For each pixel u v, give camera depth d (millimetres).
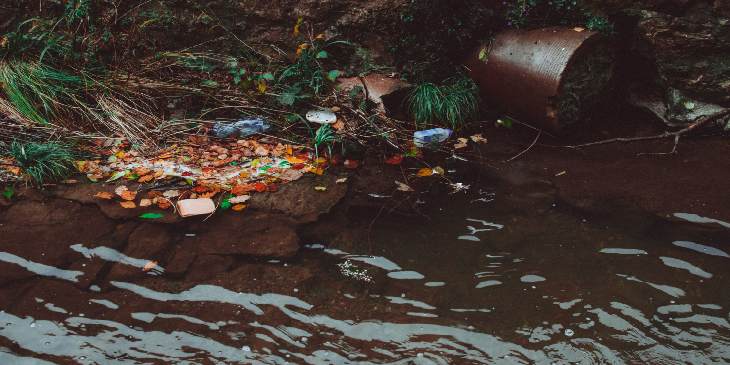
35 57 5414
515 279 3451
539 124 5258
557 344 2969
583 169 4730
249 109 5449
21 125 4938
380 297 3305
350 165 4781
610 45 5246
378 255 3676
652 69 5449
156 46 5824
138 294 3307
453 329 3070
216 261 3604
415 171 4727
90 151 4867
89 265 3545
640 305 3232
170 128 5180
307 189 4430
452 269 3543
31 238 3787
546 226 3967
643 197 4293
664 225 3957
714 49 5172
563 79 4941
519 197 4336
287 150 4980
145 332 3027
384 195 4371
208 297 3289
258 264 3580
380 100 5375
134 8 5773
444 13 5711
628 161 4840
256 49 5840
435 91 5406
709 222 3980
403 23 5688
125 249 3705
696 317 3143
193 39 5828
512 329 3070
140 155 4855
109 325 3070
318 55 5520
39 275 3441
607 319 3133
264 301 3264
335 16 5770
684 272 3494
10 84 5070
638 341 2988
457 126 5445
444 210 4176
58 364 2824
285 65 5797
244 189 4391
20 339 2965
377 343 2975
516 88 5254
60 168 4504
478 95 5633
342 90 5539
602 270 3518
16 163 4613
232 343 2963
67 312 3154
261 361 2855
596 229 3922
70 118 5188
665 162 4809
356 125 5207
